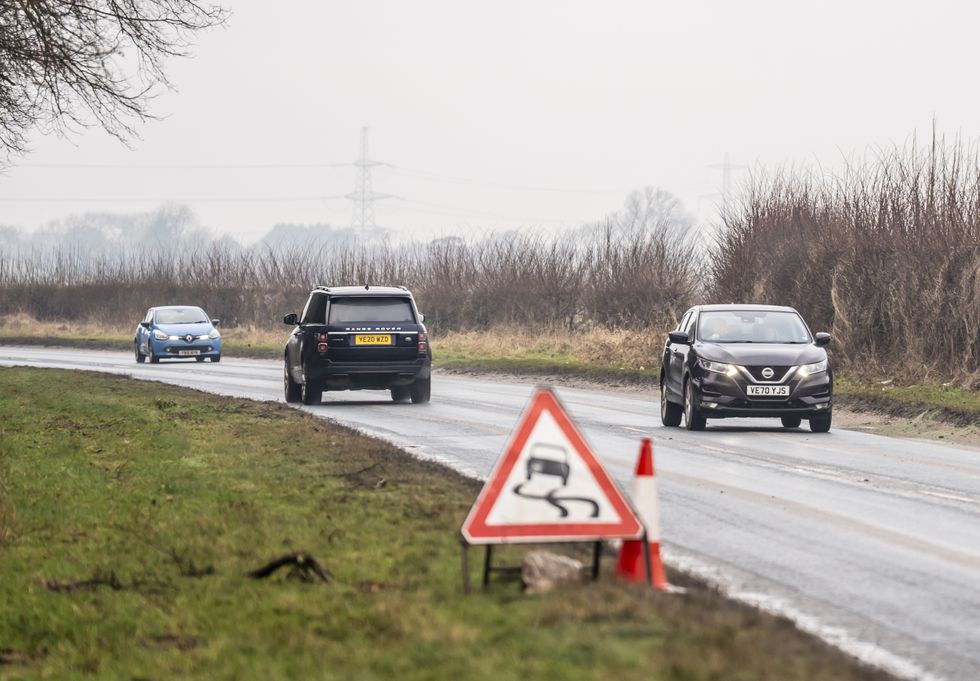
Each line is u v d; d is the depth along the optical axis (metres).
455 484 49.97
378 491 48.09
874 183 117.94
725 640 25.45
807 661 24.81
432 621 28.47
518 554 35.78
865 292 112.25
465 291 184.50
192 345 164.75
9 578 35.56
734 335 83.38
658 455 66.06
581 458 31.52
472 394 110.69
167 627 30.39
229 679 25.64
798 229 128.12
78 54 71.19
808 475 58.38
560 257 177.38
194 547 38.09
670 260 164.50
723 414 78.69
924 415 87.12
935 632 30.41
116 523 42.41
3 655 29.48
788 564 38.16
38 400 90.69
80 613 31.98
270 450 61.19
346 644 27.42
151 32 72.62
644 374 124.56
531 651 25.50
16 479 52.22
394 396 104.19
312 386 97.38
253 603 31.59
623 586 30.55
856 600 33.62
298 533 39.66
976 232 104.94
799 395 78.62
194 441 65.12
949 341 103.38
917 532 43.75
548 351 159.88
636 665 24.16
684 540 41.91
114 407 84.00
